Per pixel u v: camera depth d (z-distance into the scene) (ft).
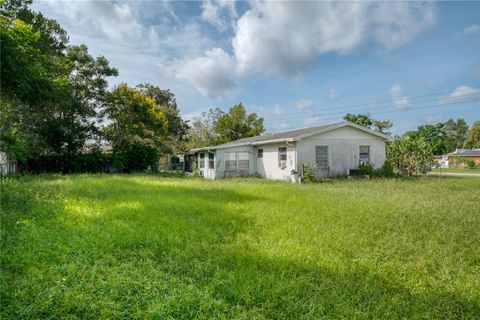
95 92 68.18
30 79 32.09
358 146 56.03
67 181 39.91
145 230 15.31
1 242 12.53
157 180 46.73
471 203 25.55
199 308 7.95
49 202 22.68
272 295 8.77
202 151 67.77
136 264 11.09
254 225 17.31
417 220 18.81
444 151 181.16
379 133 56.13
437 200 27.40
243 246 13.42
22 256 11.02
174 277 9.82
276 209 21.98
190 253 12.19
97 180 42.24
